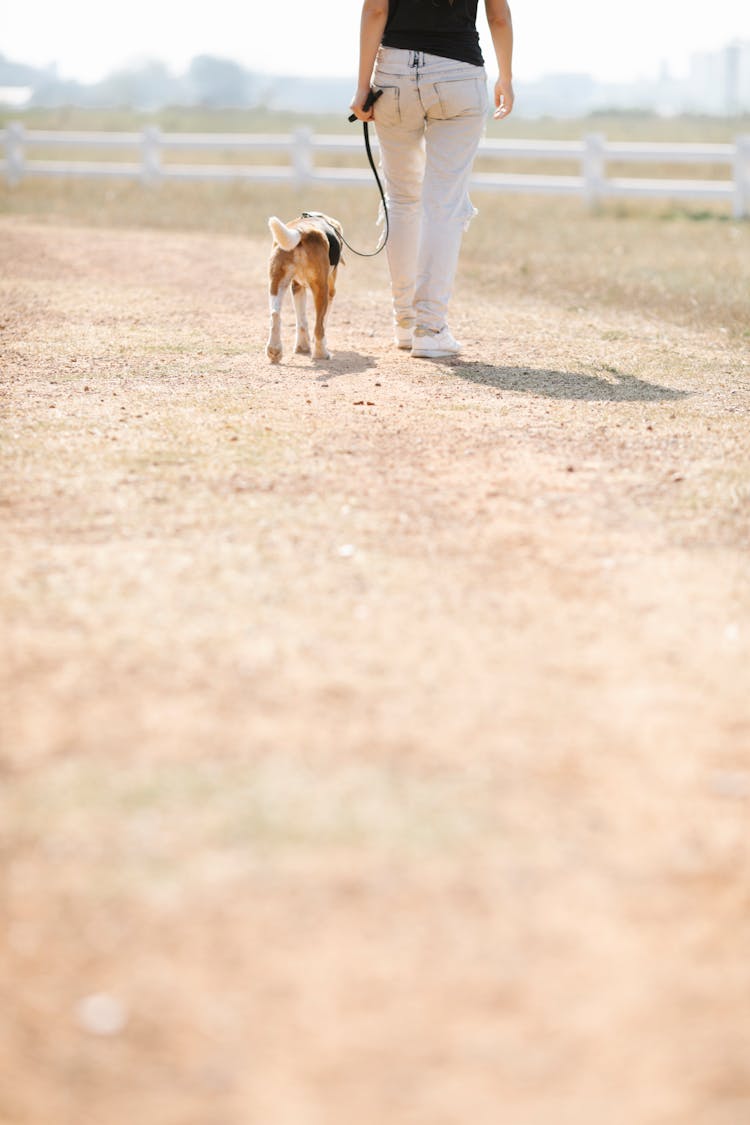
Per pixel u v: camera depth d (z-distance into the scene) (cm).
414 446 870
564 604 608
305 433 892
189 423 911
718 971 361
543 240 2253
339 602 602
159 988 352
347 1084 321
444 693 516
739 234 2380
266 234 2266
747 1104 317
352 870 401
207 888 392
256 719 491
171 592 608
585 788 450
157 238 2183
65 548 664
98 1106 315
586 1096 319
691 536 702
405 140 1130
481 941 371
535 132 8069
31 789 442
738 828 429
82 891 390
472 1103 316
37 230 2266
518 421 946
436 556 665
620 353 1241
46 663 533
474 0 1084
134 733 479
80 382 1051
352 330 1341
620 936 374
